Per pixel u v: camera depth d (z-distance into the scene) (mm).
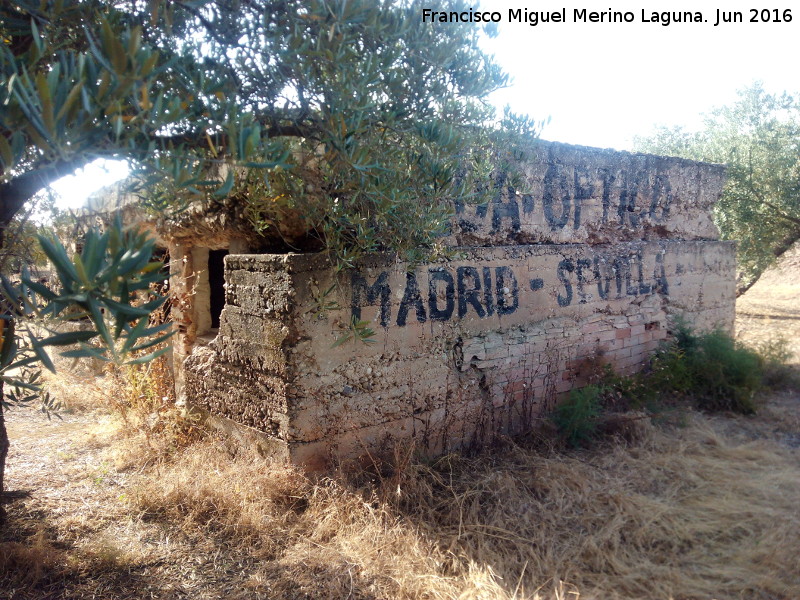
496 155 4480
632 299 6719
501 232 5418
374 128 3381
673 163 7301
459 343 5051
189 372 5262
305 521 3793
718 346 6719
